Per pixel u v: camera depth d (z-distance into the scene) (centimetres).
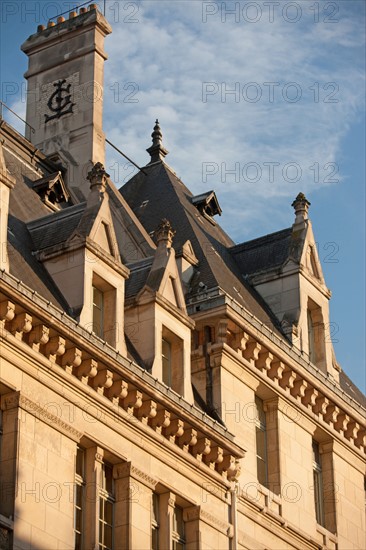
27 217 6069
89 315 5588
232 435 5978
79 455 5441
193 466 5844
